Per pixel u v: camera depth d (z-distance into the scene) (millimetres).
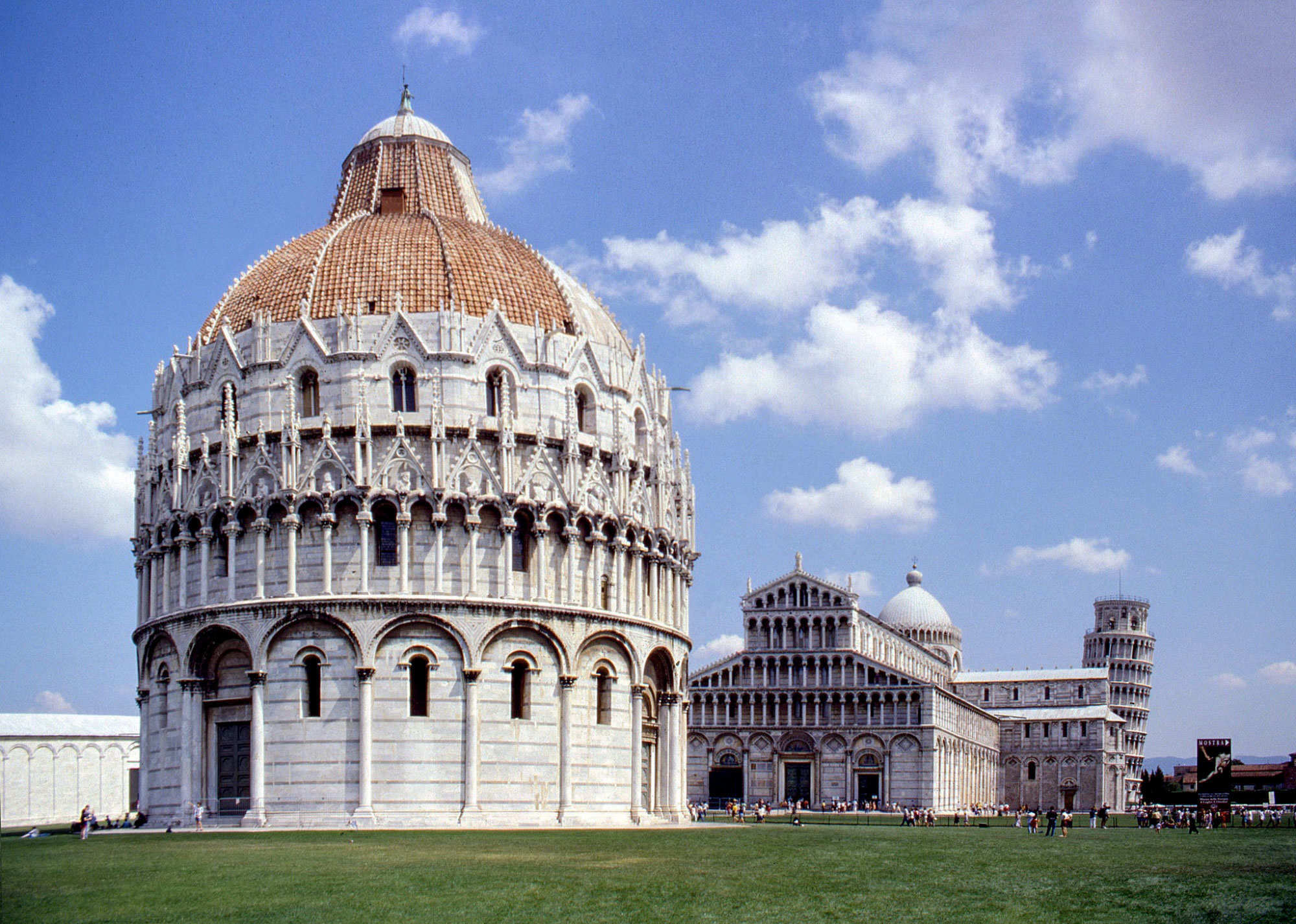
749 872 58156
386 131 117875
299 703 90062
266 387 96000
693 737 194750
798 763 191500
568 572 95688
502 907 45406
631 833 85500
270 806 89438
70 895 47469
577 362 100688
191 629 93562
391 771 89188
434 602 90562
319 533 91625
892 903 48781
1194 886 56469
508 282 102125
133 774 157500
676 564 108500
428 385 94875
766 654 194125
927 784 185125
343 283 98875
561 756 93438
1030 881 57750
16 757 145250
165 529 98625
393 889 49281
